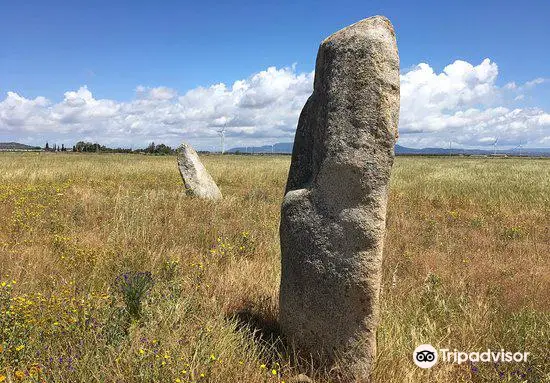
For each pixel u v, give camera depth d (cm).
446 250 757
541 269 631
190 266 586
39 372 314
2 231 766
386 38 346
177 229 802
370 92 343
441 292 522
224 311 453
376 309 355
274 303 484
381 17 358
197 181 1361
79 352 343
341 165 350
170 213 952
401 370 353
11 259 592
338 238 357
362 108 345
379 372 354
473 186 1817
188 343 363
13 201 1037
